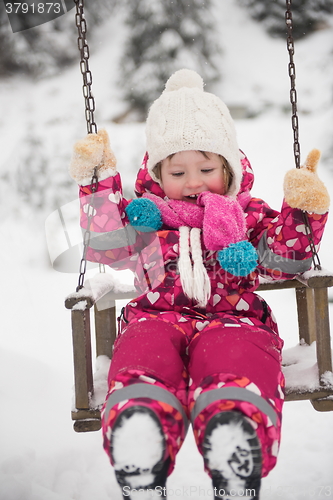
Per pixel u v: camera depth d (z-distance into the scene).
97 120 9.18
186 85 2.12
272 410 1.25
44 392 2.43
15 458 1.92
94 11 11.24
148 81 9.45
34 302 3.46
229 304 1.68
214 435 1.12
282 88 9.98
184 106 1.84
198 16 9.78
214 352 1.36
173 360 1.39
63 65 10.78
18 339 3.16
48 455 2.02
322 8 11.42
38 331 3.28
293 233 1.68
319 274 1.58
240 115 9.64
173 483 2.02
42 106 9.53
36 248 4.43
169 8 9.53
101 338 2.12
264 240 1.77
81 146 1.65
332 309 4.02
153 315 1.59
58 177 5.91
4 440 2.04
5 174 5.95
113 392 1.28
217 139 1.79
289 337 3.52
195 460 2.19
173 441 1.22
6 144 7.77
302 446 2.24
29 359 2.59
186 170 1.82
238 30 11.95
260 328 1.57
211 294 1.68
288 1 1.78
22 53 10.14
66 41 11.02
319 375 1.60
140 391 1.25
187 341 1.55
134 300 1.70
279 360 1.46
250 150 8.04
